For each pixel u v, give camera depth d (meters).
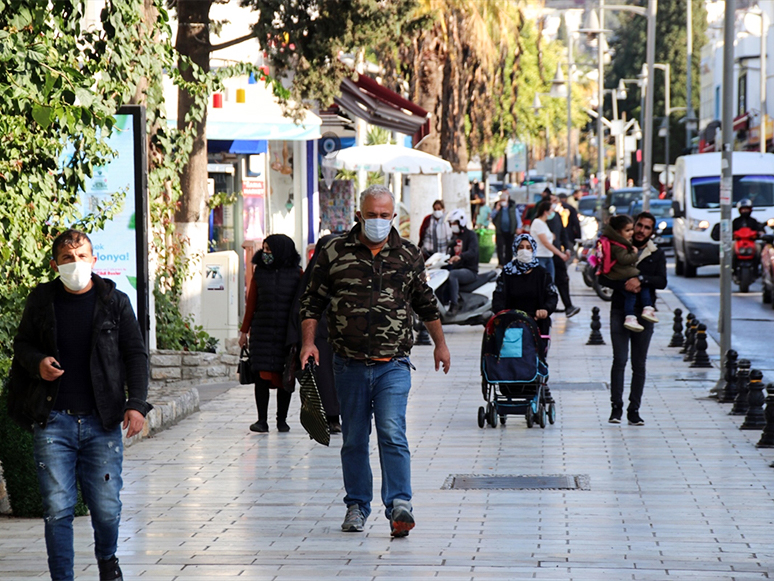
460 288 60.00
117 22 28.78
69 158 30.58
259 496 25.00
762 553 19.94
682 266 104.94
